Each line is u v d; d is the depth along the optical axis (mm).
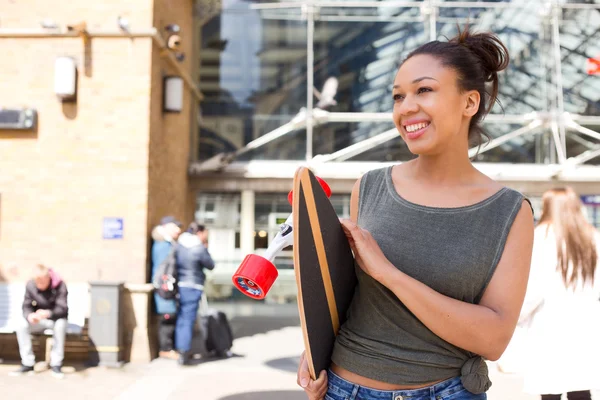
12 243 6727
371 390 1207
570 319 3012
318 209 1213
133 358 6574
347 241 1310
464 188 1264
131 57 6859
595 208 12672
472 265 1184
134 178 6781
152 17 6867
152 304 6840
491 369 6238
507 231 1200
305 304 1169
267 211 13141
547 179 9516
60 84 6660
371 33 10312
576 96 10102
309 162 9641
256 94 10188
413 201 1284
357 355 1226
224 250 13031
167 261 6492
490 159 10102
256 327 9414
